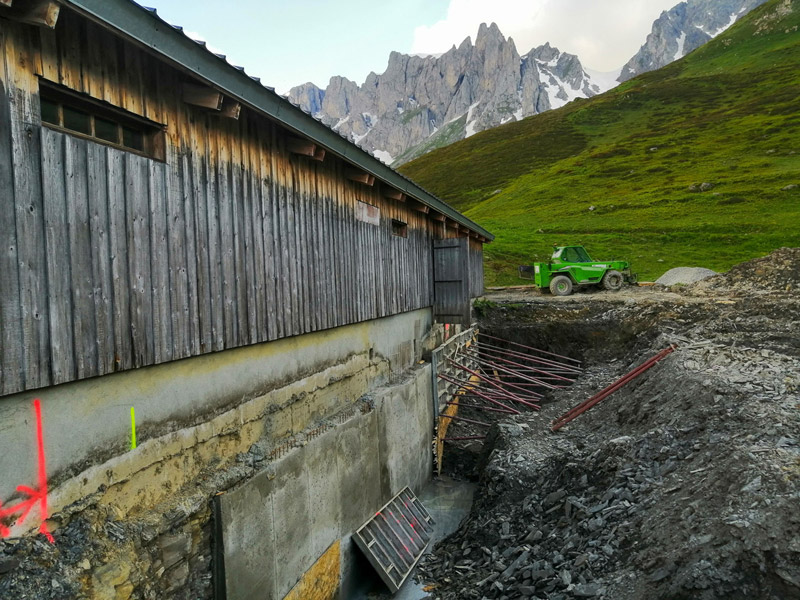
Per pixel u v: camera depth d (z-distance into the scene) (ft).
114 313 13.10
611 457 26.53
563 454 30.50
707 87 289.12
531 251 106.11
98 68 12.69
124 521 13.55
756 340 39.04
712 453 22.16
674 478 22.20
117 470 13.48
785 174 144.66
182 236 15.39
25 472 11.23
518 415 39.63
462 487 37.24
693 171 171.53
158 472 14.84
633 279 74.64
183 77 15.25
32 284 11.13
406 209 36.58
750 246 99.45
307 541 21.07
